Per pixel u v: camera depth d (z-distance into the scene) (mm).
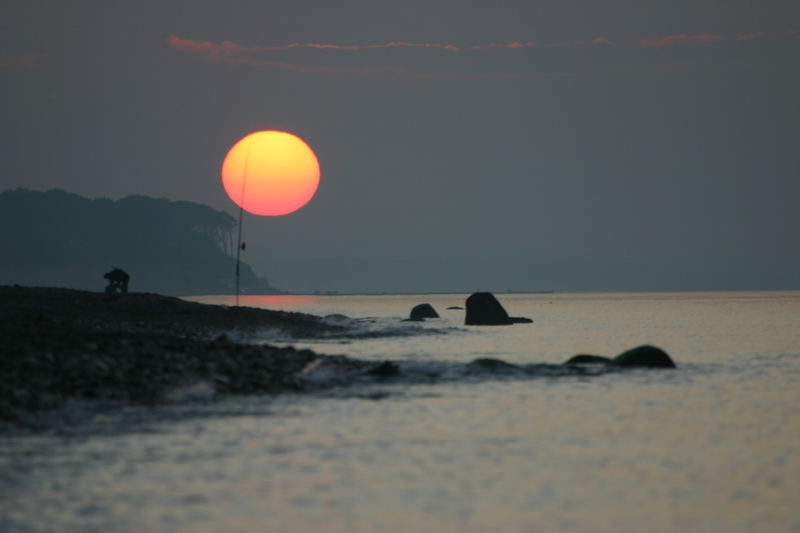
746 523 53344
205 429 79875
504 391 106938
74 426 79750
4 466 64938
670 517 54438
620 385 113438
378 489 60188
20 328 123375
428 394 103750
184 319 197250
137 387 96625
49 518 52656
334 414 89000
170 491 58906
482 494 59188
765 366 143125
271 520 53125
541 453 71812
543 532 51406
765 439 77938
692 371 132125
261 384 105000
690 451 72875
